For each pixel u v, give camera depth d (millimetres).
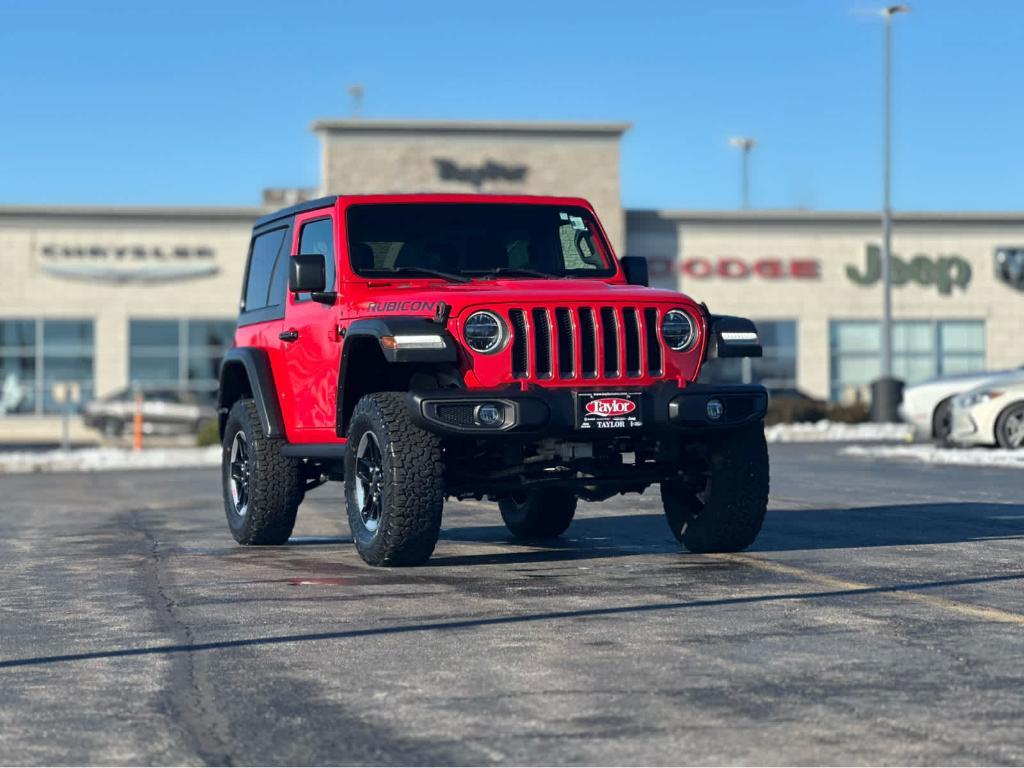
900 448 23703
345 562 9773
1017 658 5996
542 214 10562
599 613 7262
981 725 4910
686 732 4875
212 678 5910
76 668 6184
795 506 13336
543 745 4754
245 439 11203
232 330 48938
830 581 8234
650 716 5102
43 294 48219
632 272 10625
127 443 43406
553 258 10445
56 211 48125
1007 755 4551
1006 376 22047
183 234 48750
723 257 50312
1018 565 8883
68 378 48531
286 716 5242
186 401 43625
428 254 10164
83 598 8258
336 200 10250
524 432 8812
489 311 8938
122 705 5469
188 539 11852
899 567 8828
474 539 11258
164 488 19922
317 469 11156
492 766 4539
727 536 9555
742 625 6844
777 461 21453
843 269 50719
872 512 12633
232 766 4617
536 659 6133
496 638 6641
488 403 8766
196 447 35719
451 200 10398
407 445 8953
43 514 15484
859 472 18453
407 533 8992
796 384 50625
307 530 12430
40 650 6633
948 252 51188
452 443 9406
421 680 5781
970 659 5980
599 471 9383
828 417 38656
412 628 6953
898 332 51125
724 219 50281
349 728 5043
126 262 48562
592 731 4918
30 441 47750
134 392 43531
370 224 10164
